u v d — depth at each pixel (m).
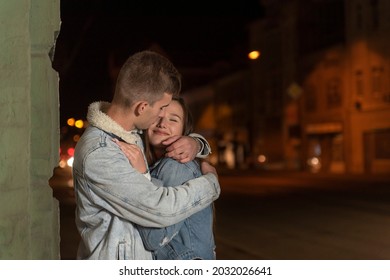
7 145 1.88
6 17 1.89
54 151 2.15
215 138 59.44
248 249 9.75
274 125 48.16
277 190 23.08
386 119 36.19
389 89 36.00
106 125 2.15
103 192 2.08
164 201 2.07
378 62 36.78
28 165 1.93
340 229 12.02
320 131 42.00
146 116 2.19
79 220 2.20
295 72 44.62
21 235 1.91
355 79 38.59
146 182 2.09
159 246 2.14
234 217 14.19
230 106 56.34
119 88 2.17
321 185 26.08
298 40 43.97
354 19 38.56
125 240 2.11
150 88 2.14
